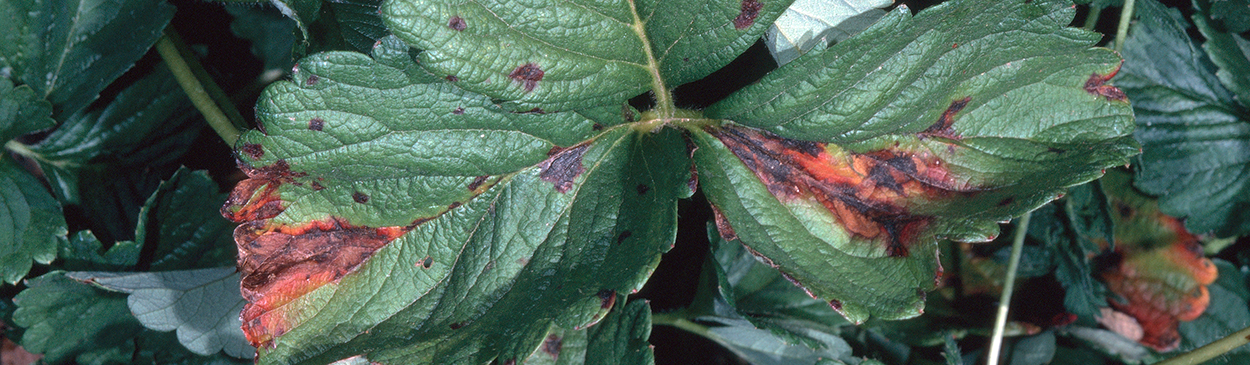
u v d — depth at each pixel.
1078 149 0.30
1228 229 0.36
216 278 0.34
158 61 0.35
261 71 0.36
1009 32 0.29
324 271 0.30
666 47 0.29
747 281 0.36
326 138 0.29
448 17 0.27
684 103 0.33
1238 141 0.36
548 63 0.28
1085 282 0.36
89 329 0.35
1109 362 0.37
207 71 0.36
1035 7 0.29
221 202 0.35
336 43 0.32
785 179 0.30
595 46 0.28
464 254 0.30
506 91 0.28
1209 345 0.34
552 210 0.30
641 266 0.29
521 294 0.30
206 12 0.36
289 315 0.30
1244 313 0.36
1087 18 0.35
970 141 0.30
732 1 0.28
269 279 0.30
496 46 0.28
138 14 0.34
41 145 0.35
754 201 0.30
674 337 0.37
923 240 0.30
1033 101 0.30
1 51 0.34
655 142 0.30
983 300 0.37
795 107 0.29
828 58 0.29
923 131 0.30
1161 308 0.37
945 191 0.30
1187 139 0.36
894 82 0.29
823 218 0.30
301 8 0.31
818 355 0.35
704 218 0.34
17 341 0.36
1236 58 0.35
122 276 0.33
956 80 0.30
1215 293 0.37
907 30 0.28
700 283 0.34
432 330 0.30
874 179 0.30
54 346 0.35
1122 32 0.35
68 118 0.35
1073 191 0.35
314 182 0.29
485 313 0.30
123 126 0.35
